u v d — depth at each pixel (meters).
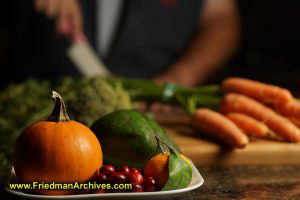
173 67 2.05
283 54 2.63
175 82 1.99
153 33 2.02
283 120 1.08
